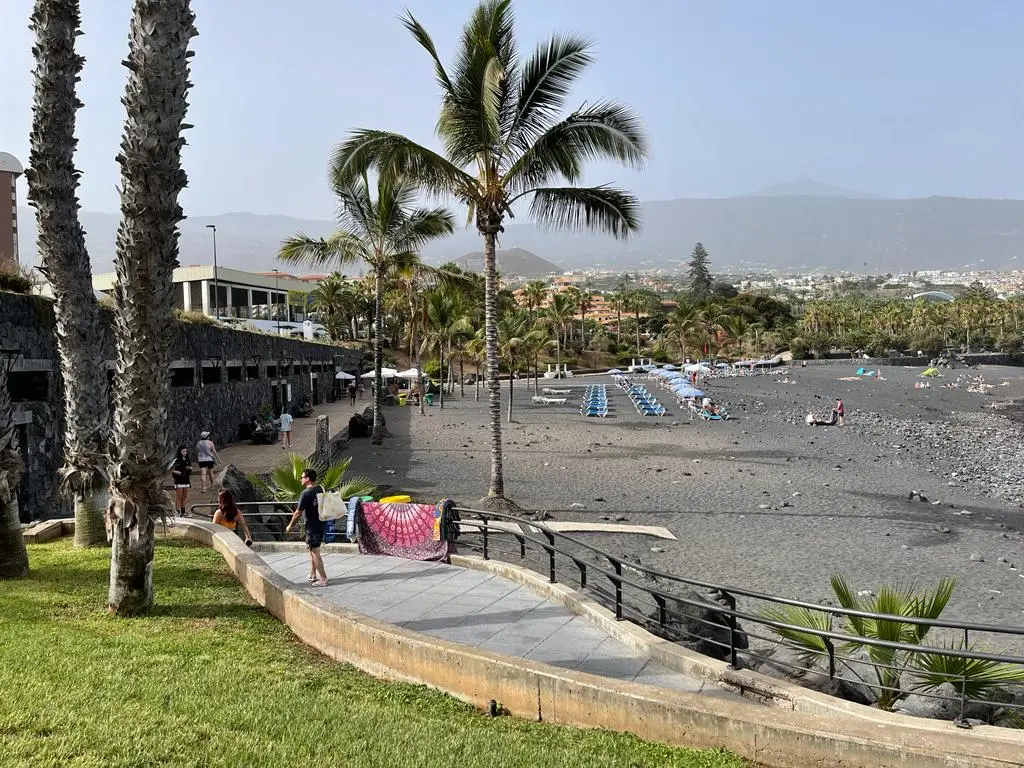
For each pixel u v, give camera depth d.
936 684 6.30
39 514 15.51
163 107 7.71
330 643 7.50
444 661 6.59
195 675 6.13
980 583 14.59
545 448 33.91
